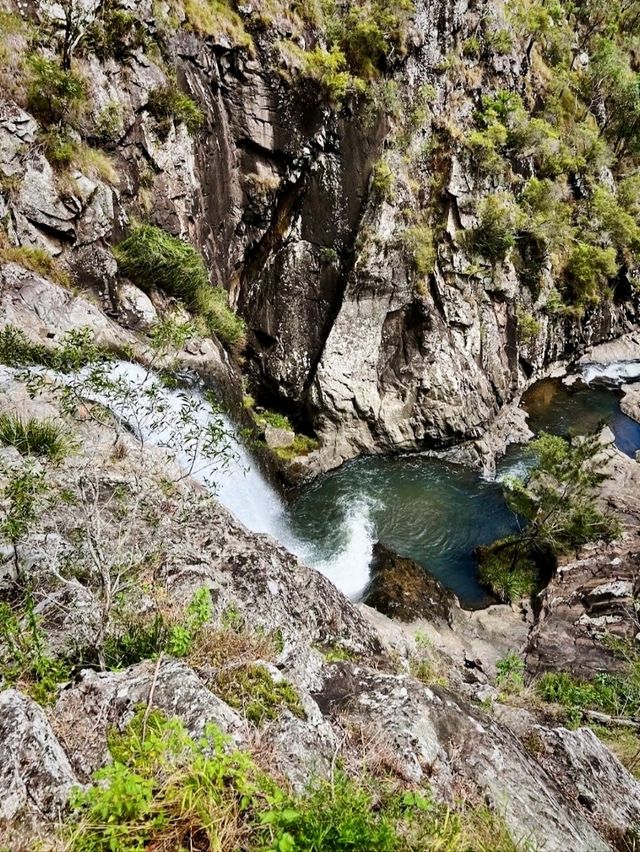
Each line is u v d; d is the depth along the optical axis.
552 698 12.26
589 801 5.88
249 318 24.91
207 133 21.12
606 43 41.75
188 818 3.35
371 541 20.36
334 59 22.62
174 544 8.20
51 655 5.44
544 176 33.16
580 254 33.59
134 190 18.67
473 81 28.84
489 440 27.11
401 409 25.77
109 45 17.64
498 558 19.64
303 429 25.86
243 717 4.64
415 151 25.73
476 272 26.89
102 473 9.81
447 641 15.52
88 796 3.36
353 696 5.79
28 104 15.95
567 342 35.12
